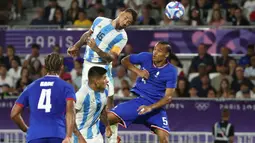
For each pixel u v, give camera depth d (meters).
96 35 35.66
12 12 69.69
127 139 54.34
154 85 38.28
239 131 53.94
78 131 31.64
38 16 66.81
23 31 62.03
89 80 33.03
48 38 61.84
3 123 55.09
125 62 38.59
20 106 30.83
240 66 58.97
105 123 35.22
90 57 35.44
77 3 65.56
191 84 56.97
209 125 54.03
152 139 54.16
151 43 61.12
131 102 38.41
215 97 55.56
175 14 38.56
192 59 59.72
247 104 53.78
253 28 60.84
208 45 61.09
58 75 31.11
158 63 38.12
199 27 61.22
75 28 61.59
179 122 54.22
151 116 38.50
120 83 58.41
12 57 60.84
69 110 30.19
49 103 30.36
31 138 30.19
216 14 63.53
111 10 66.62
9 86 59.12
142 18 63.66
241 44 61.00
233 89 57.38
